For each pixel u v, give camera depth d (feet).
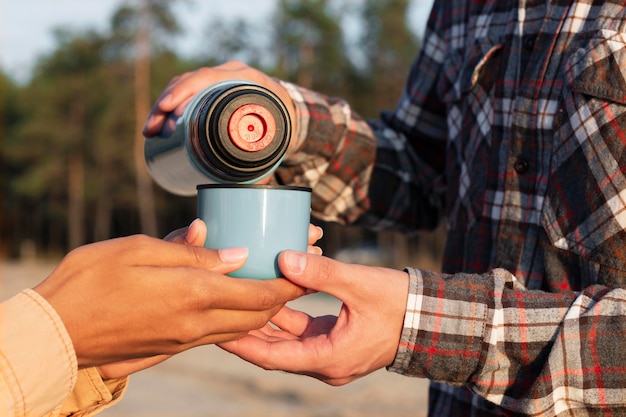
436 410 4.92
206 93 4.00
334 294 3.45
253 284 3.27
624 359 3.30
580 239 3.88
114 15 87.45
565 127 4.00
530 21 4.34
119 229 117.19
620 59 3.78
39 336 2.91
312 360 3.51
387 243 84.74
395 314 3.50
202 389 20.49
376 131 5.61
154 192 101.50
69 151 100.12
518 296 3.58
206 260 3.29
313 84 86.38
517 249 4.22
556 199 4.01
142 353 3.22
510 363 3.51
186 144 3.98
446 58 5.15
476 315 3.49
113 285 3.03
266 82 4.79
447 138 5.43
